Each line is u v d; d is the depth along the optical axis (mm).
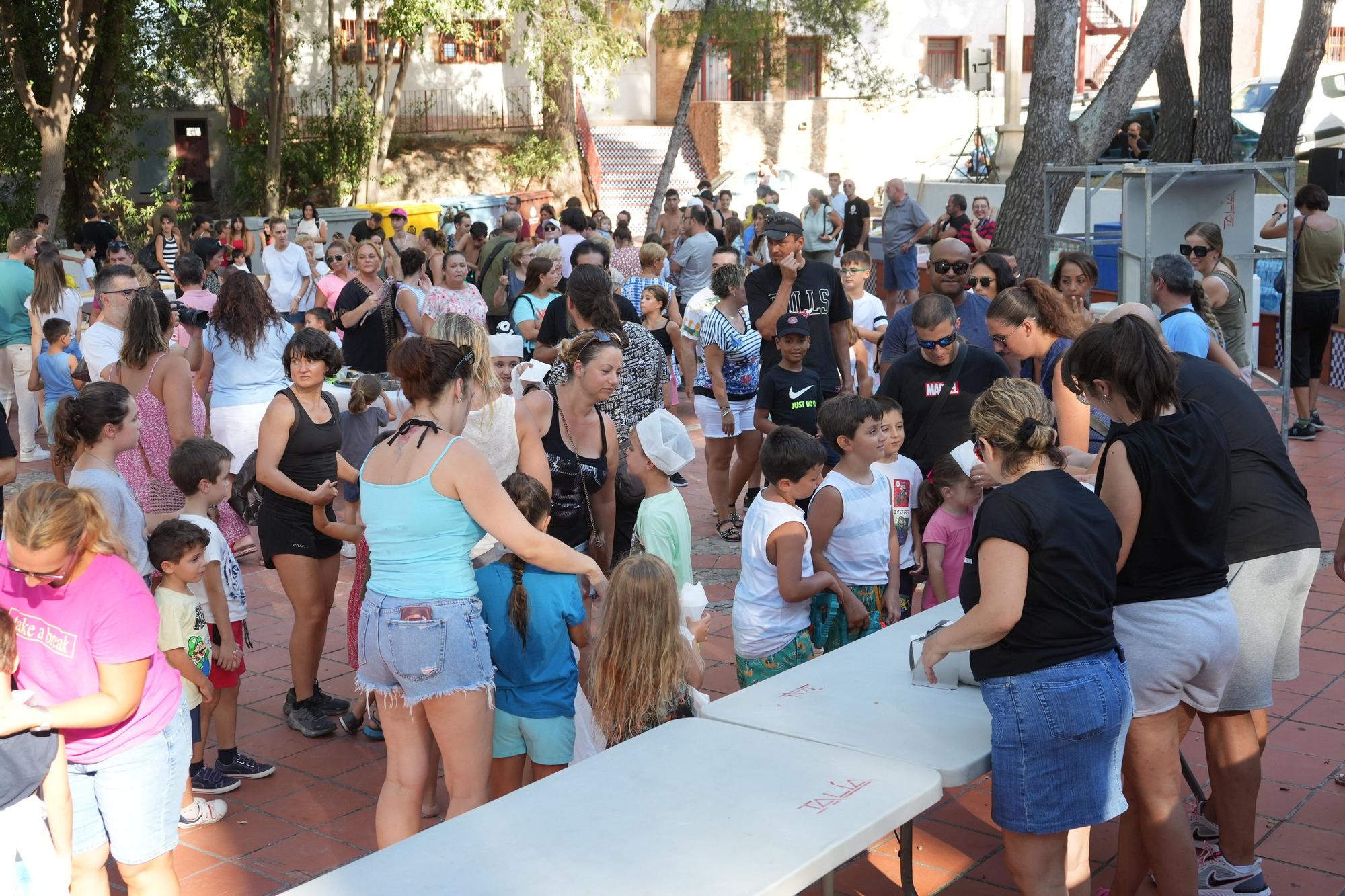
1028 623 3012
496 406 4391
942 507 4938
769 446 4469
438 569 3471
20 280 10375
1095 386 3428
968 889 4012
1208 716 3848
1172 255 5414
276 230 12328
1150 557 3324
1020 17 22484
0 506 4590
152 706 3377
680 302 13195
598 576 3754
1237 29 29828
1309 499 8508
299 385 5168
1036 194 12070
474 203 23875
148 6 22719
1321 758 4805
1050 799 3037
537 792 2949
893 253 16125
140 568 4461
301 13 26109
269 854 4348
